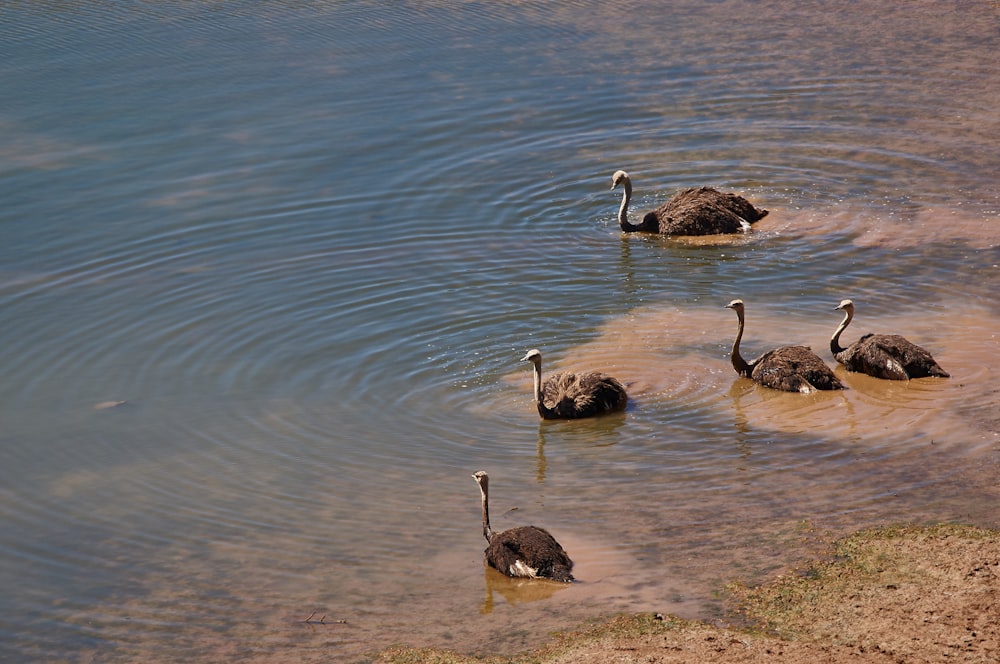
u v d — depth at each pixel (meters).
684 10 45.16
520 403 21.11
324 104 35.81
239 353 23.09
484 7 45.22
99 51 39.41
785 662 13.09
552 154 33.03
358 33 41.91
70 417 20.88
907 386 20.92
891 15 44.22
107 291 25.55
